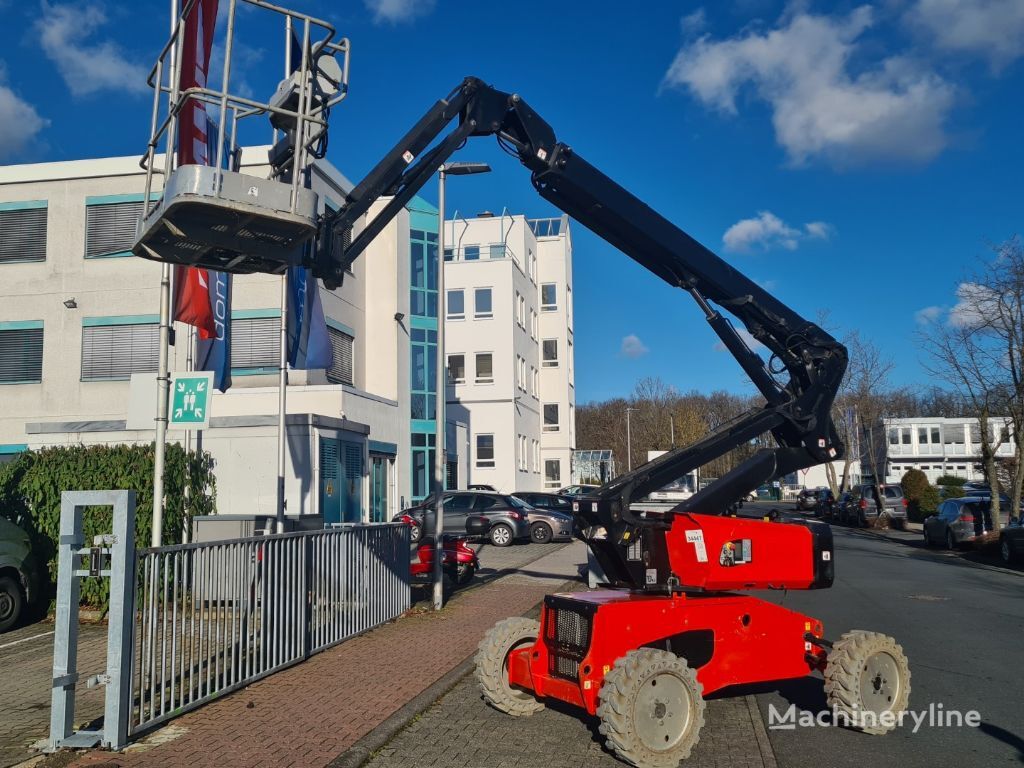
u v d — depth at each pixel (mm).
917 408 69000
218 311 14109
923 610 12883
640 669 5617
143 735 6117
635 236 7812
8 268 23844
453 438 33750
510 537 24359
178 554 6617
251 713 6707
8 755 5766
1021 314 21875
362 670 8234
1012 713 7152
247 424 16703
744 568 6809
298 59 6777
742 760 5906
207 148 9766
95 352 23359
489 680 6773
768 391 7992
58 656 5887
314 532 8969
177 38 6422
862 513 36469
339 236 6484
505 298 41156
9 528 10805
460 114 7273
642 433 76562
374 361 27031
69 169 23719
